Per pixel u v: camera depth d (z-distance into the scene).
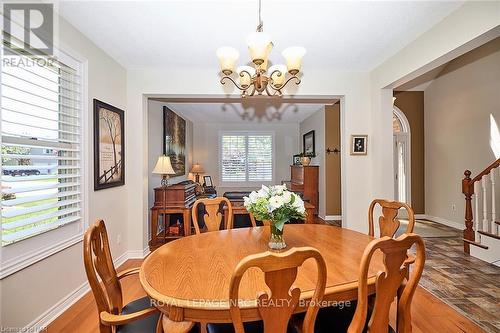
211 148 7.71
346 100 3.62
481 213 4.33
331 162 5.75
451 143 5.04
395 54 3.05
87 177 2.55
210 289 1.18
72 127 2.42
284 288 0.93
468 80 4.63
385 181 3.44
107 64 2.99
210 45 2.80
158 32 2.52
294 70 1.94
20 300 1.81
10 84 1.76
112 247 3.08
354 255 1.61
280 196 1.64
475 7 2.05
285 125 7.81
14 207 1.81
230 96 3.60
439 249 3.76
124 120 3.39
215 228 2.40
